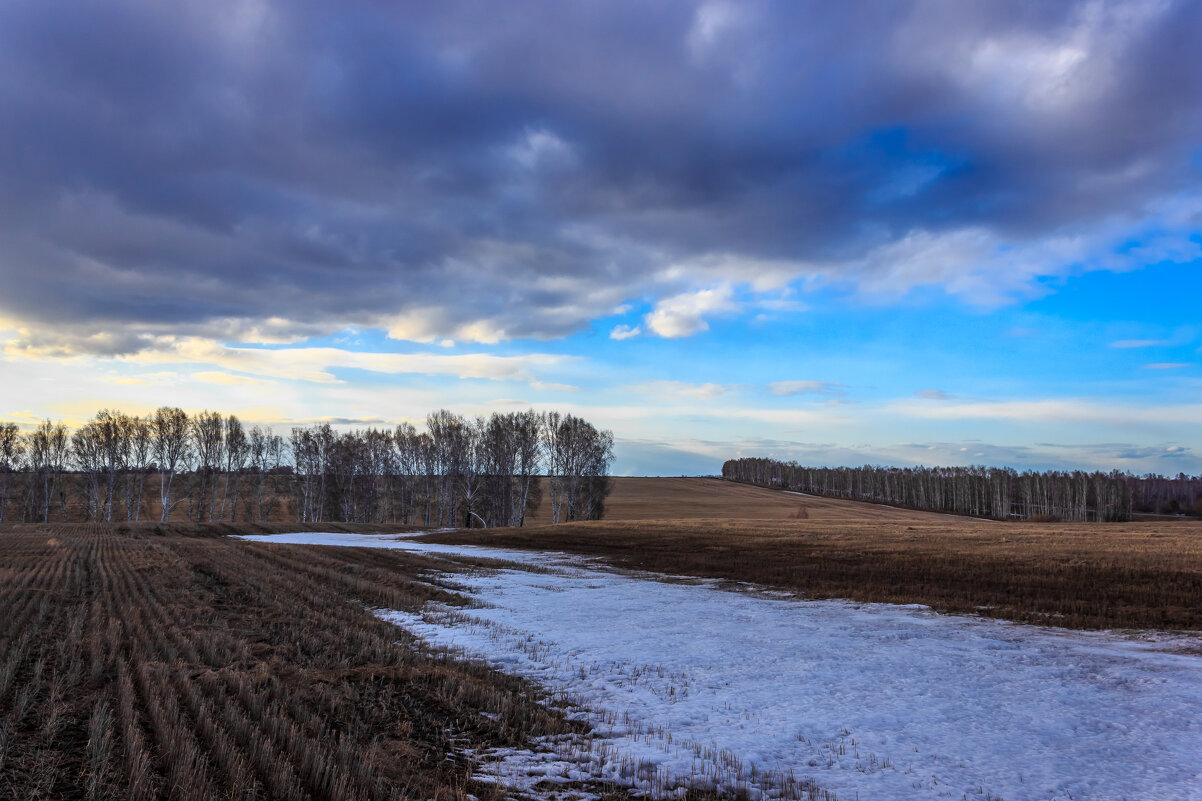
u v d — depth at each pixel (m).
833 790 8.21
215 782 7.37
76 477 94.00
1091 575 30.11
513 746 9.53
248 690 10.67
